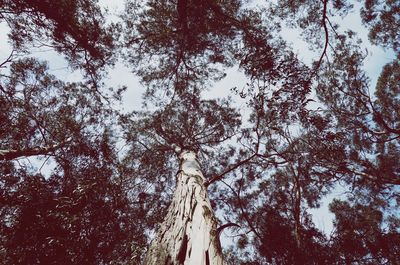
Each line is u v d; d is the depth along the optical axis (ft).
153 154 35.76
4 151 25.09
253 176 33.86
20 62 30.01
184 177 19.48
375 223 30.91
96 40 28.60
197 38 32.35
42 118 30.81
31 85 30.91
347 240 27.61
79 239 19.63
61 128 31.30
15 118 28.60
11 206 20.35
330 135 23.71
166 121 35.73
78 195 20.97
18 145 28.58
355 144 30.60
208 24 30.81
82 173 25.70
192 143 33.04
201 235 11.43
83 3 27.09
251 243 31.99
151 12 31.19
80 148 28.53
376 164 34.63
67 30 26.30
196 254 10.27
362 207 34.04
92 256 19.89
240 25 29.91
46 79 31.73
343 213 33.73
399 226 32.55
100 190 23.07
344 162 28.22
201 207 14.02
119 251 20.43
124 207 26.23
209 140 34.04
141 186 32.63
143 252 17.20
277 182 33.94
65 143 29.58
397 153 34.88
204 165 35.47
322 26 27.78
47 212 19.22
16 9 23.89
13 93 28.99
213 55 33.35
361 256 27.09
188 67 35.45
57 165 26.76
